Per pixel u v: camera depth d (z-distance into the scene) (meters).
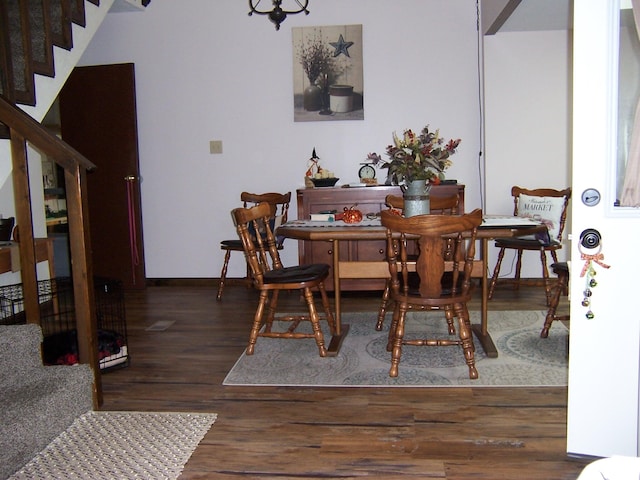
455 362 3.02
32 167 4.30
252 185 5.18
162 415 2.46
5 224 3.57
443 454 2.09
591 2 1.80
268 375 2.90
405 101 4.98
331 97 5.01
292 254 5.20
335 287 3.38
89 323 2.49
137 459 2.09
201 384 2.81
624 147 1.86
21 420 2.06
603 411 1.95
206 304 4.51
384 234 2.97
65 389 2.32
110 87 5.06
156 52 5.11
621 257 1.87
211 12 5.04
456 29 4.88
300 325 3.83
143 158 5.23
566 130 4.76
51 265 3.88
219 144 5.15
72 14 3.38
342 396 2.63
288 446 2.17
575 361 1.95
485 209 4.89
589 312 1.92
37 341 2.46
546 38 4.70
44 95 3.13
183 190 5.23
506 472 1.96
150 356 3.24
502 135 4.82
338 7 4.94
